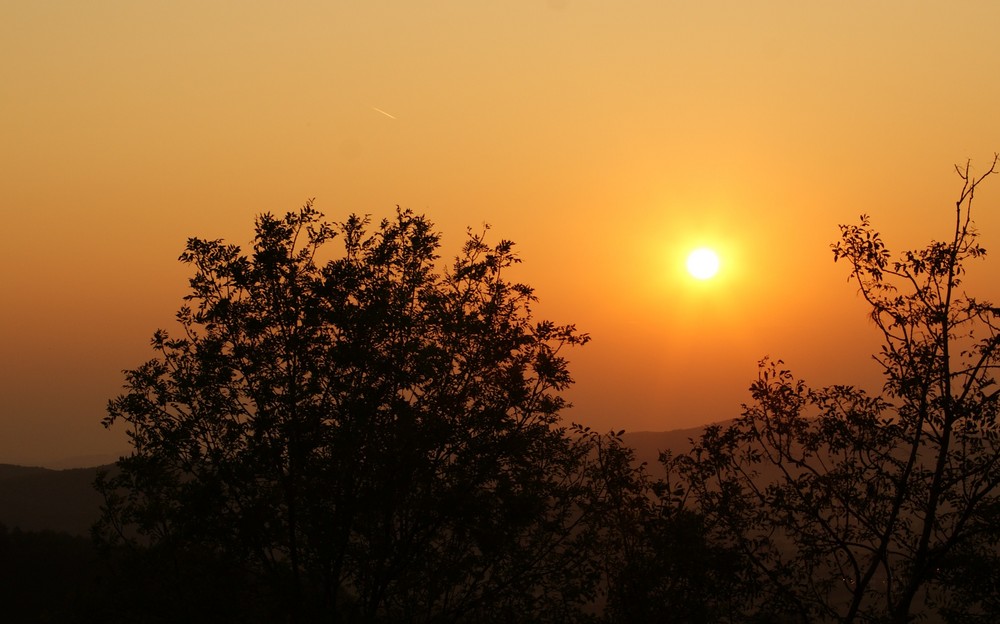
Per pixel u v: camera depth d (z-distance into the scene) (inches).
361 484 613.3
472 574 613.3
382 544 601.6
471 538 615.5
